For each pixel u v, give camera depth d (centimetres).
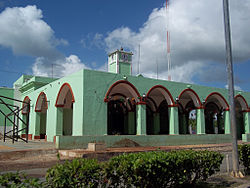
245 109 2467
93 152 1184
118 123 2261
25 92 2502
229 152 1571
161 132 2534
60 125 1761
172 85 1906
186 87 1995
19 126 2505
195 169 625
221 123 2892
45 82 2334
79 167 414
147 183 496
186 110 2648
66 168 405
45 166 973
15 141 1934
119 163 474
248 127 2427
